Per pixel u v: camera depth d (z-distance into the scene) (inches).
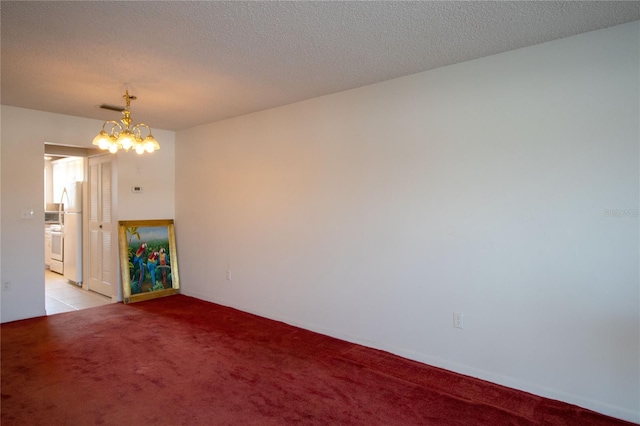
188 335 150.7
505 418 94.0
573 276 99.4
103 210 213.9
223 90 142.0
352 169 141.7
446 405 99.7
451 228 118.7
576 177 98.6
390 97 131.3
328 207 149.3
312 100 153.6
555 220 101.7
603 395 96.0
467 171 115.4
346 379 114.0
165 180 218.7
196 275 210.1
